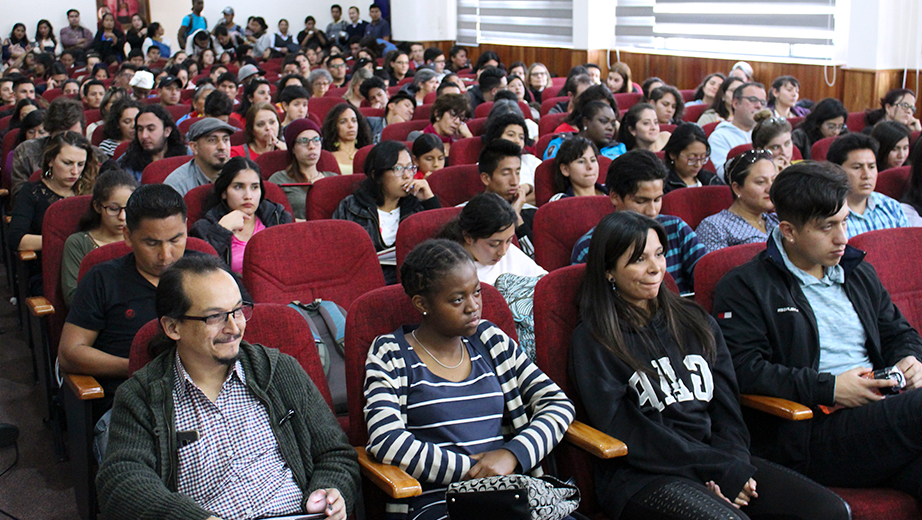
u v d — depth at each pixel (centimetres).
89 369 214
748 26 773
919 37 644
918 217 333
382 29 1281
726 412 200
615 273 200
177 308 161
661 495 177
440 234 262
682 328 202
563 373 205
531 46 1040
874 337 220
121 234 267
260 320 188
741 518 167
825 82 699
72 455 218
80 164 335
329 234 261
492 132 425
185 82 895
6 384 333
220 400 168
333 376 226
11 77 684
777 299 216
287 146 381
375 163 327
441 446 180
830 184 204
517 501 159
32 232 334
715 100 580
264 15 1438
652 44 892
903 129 402
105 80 893
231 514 163
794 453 205
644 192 276
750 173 281
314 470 174
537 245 291
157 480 157
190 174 366
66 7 1317
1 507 245
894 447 190
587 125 445
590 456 193
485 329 196
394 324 193
